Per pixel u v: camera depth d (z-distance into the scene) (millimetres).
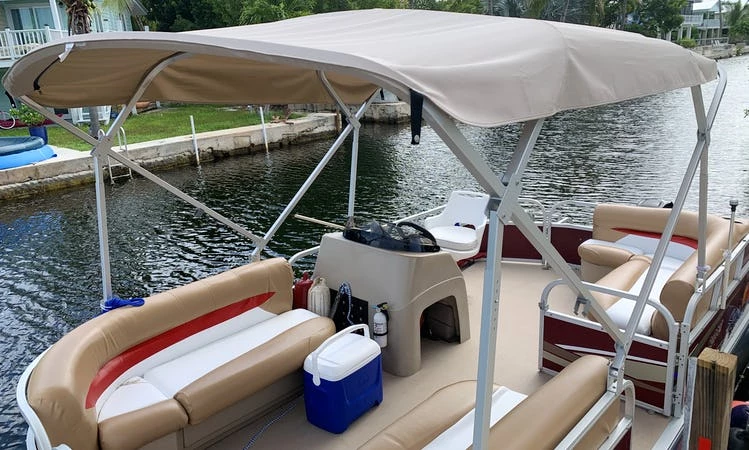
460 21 2271
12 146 13914
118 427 2279
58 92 2646
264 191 14031
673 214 2559
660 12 50656
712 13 78438
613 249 4398
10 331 7121
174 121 21406
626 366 2955
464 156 1445
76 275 8859
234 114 23516
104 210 2863
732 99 27000
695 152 2695
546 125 22672
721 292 3402
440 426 2344
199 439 2652
